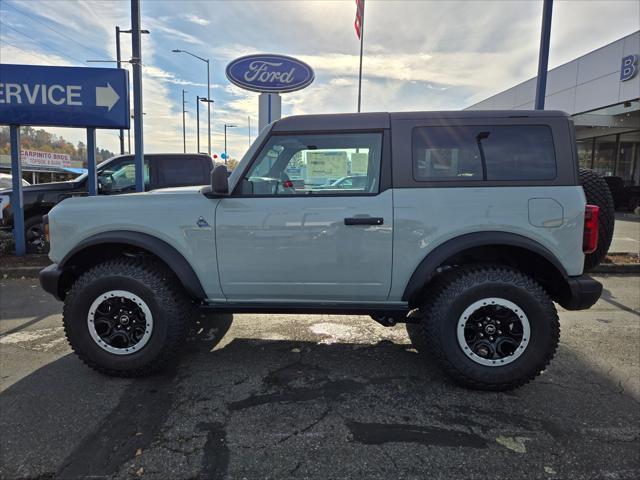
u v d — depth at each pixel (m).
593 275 7.02
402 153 3.18
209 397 3.08
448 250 3.09
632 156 21.27
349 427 2.70
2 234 8.01
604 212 4.08
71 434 2.62
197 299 3.42
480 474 2.27
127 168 8.13
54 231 3.44
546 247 3.10
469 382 3.12
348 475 2.26
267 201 3.24
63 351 3.89
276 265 3.26
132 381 3.32
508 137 3.14
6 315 4.90
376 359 3.74
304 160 3.30
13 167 7.36
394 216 3.14
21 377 3.38
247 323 4.65
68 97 7.14
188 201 3.32
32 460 2.38
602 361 3.69
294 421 2.77
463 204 3.10
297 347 4.01
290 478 2.24
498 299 3.07
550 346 3.06
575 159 3.11
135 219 3.33
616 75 16.53
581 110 18.69
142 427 2.70
